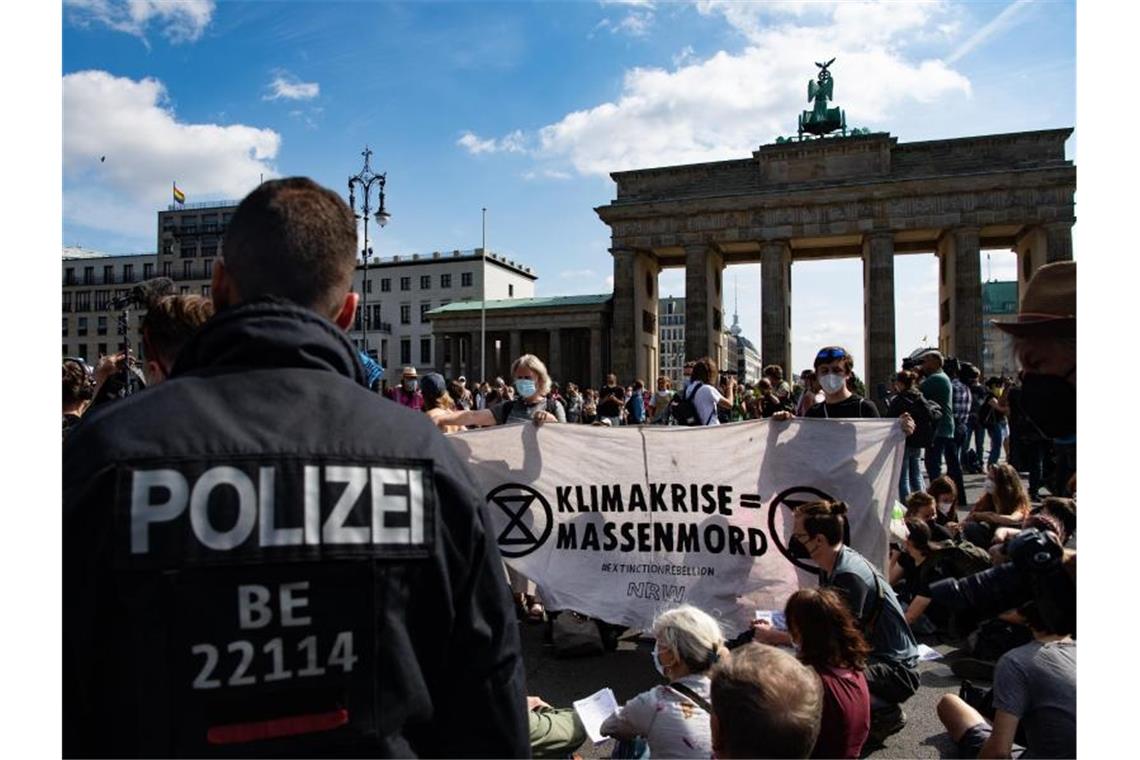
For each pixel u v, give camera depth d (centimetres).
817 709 344
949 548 883
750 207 6166
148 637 164
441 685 200
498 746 201
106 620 166
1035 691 457
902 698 609
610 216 6556
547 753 536
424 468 199
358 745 175
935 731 645
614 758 514
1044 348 311
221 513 173
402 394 1656
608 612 813
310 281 221
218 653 167
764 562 800
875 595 621
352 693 176
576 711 564
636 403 2647
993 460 2234
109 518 167
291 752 170
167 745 161
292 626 174
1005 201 5600
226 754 165
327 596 178
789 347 6575
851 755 504
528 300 9056
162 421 180
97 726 164
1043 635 471
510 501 860
